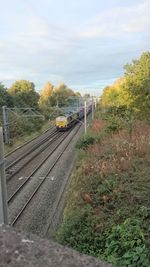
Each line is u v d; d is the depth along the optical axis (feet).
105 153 93.20
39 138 204.23
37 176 105.81
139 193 56.75
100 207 58.59
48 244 10.94
